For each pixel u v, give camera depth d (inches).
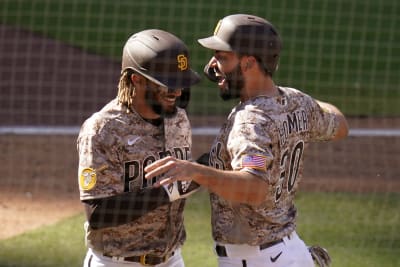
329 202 1165.7
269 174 545.6
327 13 2395.4
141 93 557.3
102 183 557.6
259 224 567.2
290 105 573.3
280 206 576.7
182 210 596.7
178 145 589.3
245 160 532.1
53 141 1425.9
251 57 558.6
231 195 527.8
